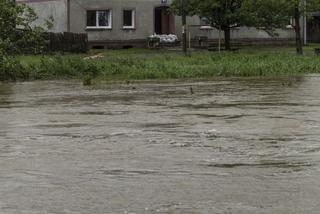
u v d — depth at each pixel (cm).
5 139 1291
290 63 3559
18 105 1941
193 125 1462
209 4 5244
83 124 1498
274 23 5428
